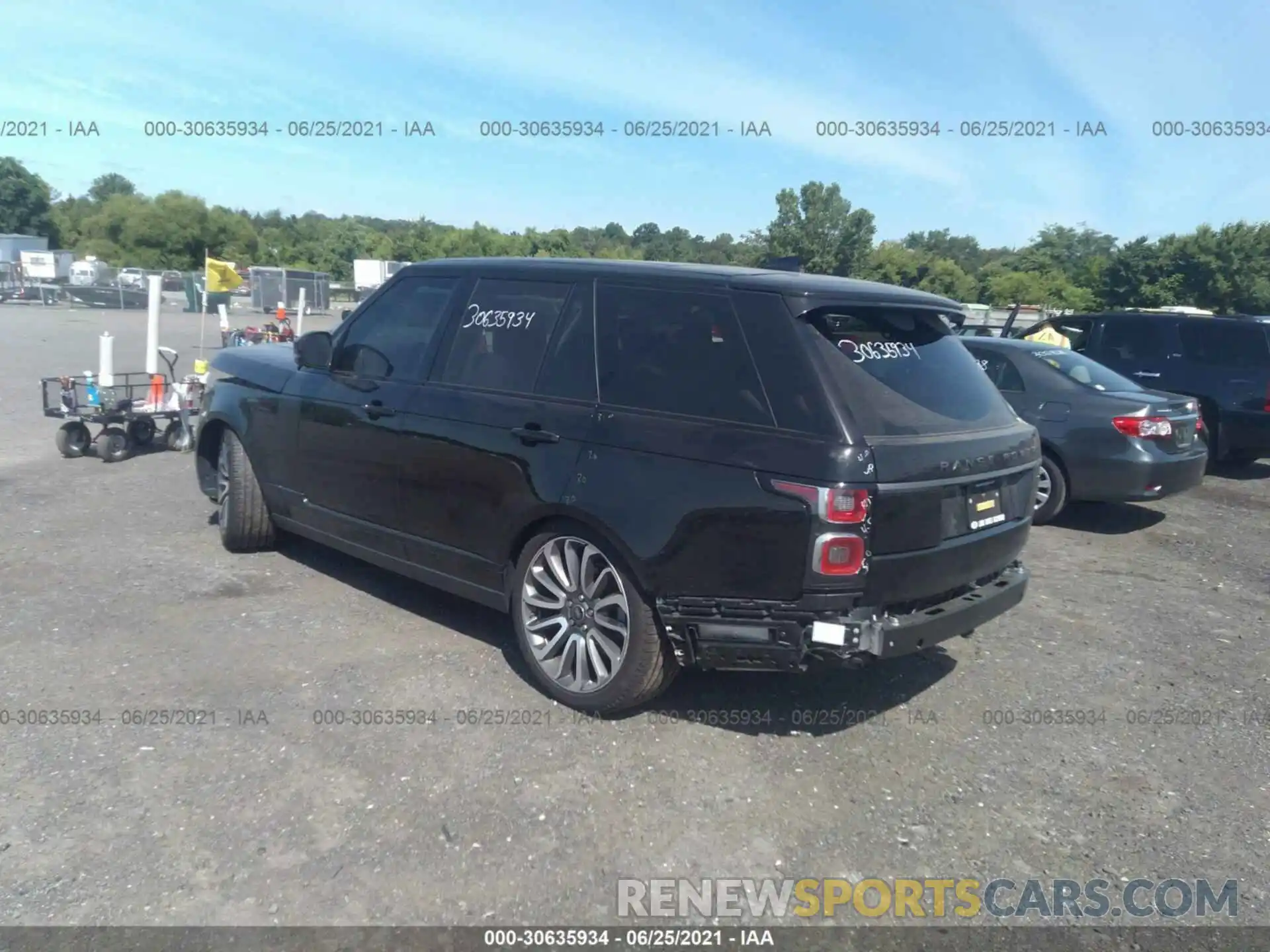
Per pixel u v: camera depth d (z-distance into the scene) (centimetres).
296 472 568
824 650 367
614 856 331
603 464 408
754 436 376
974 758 411
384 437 504
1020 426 455
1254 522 889
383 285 551
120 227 6172
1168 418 799
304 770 373
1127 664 525
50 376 1505
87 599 540
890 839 351
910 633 379
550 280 466
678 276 424
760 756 402
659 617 398
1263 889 331
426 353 505
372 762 381
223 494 637
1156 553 762
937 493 381
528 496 431
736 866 330
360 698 434
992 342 881
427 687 448
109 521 700
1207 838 361
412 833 337
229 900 300
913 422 388
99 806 345
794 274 426
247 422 602
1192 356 1099
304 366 574
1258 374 1059
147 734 395
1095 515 899
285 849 325
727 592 377
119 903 296
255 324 3122
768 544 366
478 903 304
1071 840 356
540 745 400
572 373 438
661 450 394
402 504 499
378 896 305
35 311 3544
